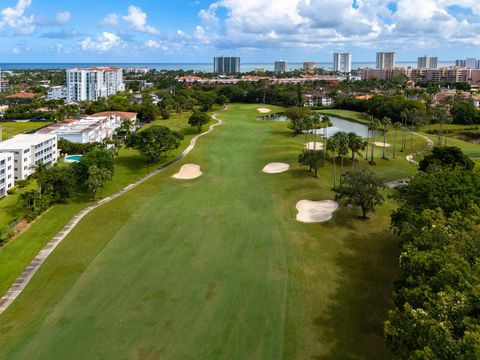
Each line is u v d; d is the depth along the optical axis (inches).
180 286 1662.2
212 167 3580.2
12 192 3154.5
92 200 2837.1
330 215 2383.1
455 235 1268.5
